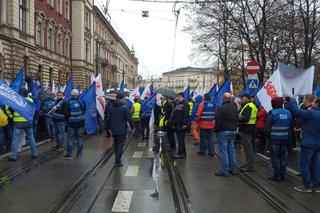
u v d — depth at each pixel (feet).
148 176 31.48
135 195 25.41
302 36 79.15
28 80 51.21
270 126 29.99
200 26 99.81
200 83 315.58
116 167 35.22
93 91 43.04
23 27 112.57
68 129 39.93
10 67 102.47
